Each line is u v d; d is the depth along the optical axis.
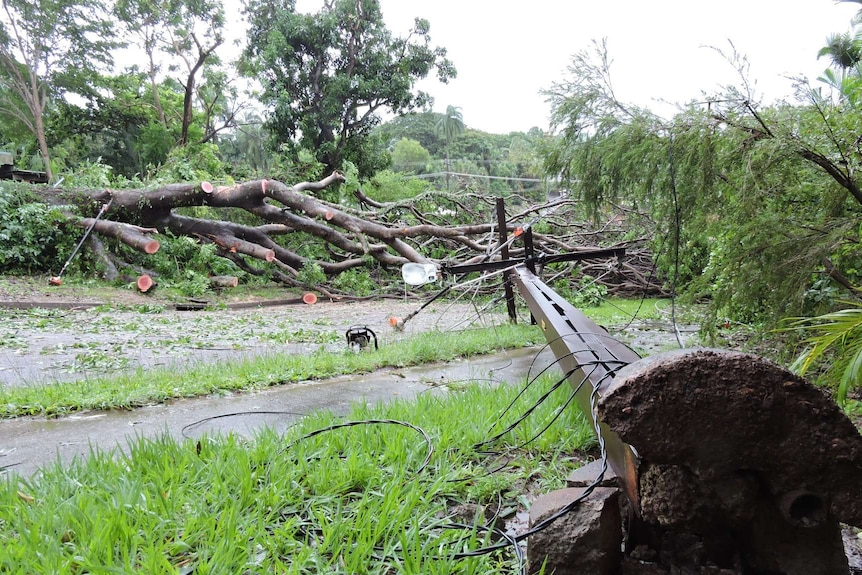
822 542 1.57
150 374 5.48
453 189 26.33
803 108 3.92
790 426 1.43
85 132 33.84
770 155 3.72
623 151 4.69
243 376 5.38
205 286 13.14
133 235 12.80
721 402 1.45
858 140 3.68
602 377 2.33
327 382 5.39
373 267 15.86
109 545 1.97
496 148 64.06
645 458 1.55
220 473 2.63
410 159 54.94
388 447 3.05
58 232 13.11
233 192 13.45
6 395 4.57
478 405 3.95
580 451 3.31
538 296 5.25
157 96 32.88
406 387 5.16
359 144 27.95
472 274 13.45
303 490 2.55
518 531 2.39
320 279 14.66
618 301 13.50
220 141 50.06
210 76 32.78
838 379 2.96
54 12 27.88
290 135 26.72
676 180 4.47
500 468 3.01
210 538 2.09
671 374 1.48
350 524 2.23
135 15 29.34
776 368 1.43
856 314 2.62
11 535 2.15
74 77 30.73
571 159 5.25
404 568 2.00
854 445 1.40
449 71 28.80
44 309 10.26
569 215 15.59
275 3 27.00
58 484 2.54
